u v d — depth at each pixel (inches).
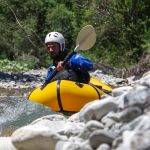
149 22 1241.4
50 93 438.9
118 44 1272.1
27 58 1337.4
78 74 457.4
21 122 333.7
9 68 1226.0
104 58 1268.5
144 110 149.4
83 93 439.2
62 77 456.4
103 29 1273.4
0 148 178.2
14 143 164.4
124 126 147.4
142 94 150.7
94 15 1291.8
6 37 1274.6
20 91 849.5
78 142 160.9
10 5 1233.4
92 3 1301.7
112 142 145.5
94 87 450.9
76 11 1427.2
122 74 1125.7
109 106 166.9
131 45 1251.8
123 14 1261.1
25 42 1346.0
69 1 1544.0
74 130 179.9
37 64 1347.2
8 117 349.1
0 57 1321.4
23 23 1274.6
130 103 151.7
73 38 1407.5
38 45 1370.6
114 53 1264.8
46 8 1461.6
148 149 122.3
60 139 160.6
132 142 125.4
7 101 437.1
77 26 1417.3
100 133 146.7
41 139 159.9
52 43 462.6
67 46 1428.4
